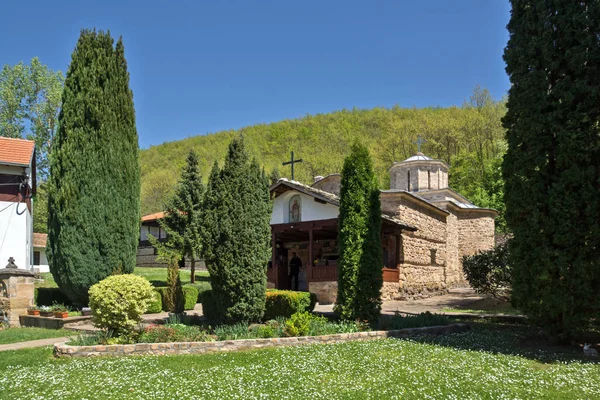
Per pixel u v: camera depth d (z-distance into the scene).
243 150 13.53
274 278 24.12
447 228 30.84
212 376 8.46
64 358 10.16
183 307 18.08
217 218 13.09
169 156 102.94
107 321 11.00
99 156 17.14
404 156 60.59
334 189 30.31
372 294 13.40
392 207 23.48
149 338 11.09
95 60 17.67
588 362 9.31
